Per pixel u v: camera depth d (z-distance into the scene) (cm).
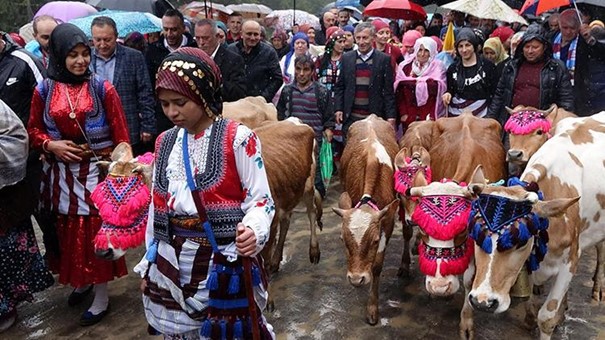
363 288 464
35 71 432
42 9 807
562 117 445
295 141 460
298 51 782
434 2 1041
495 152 441
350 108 628
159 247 232
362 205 379
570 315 413
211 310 223
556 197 342
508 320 410
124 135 394
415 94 629
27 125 403
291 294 456
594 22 698
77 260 393
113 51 491
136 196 268
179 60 209
